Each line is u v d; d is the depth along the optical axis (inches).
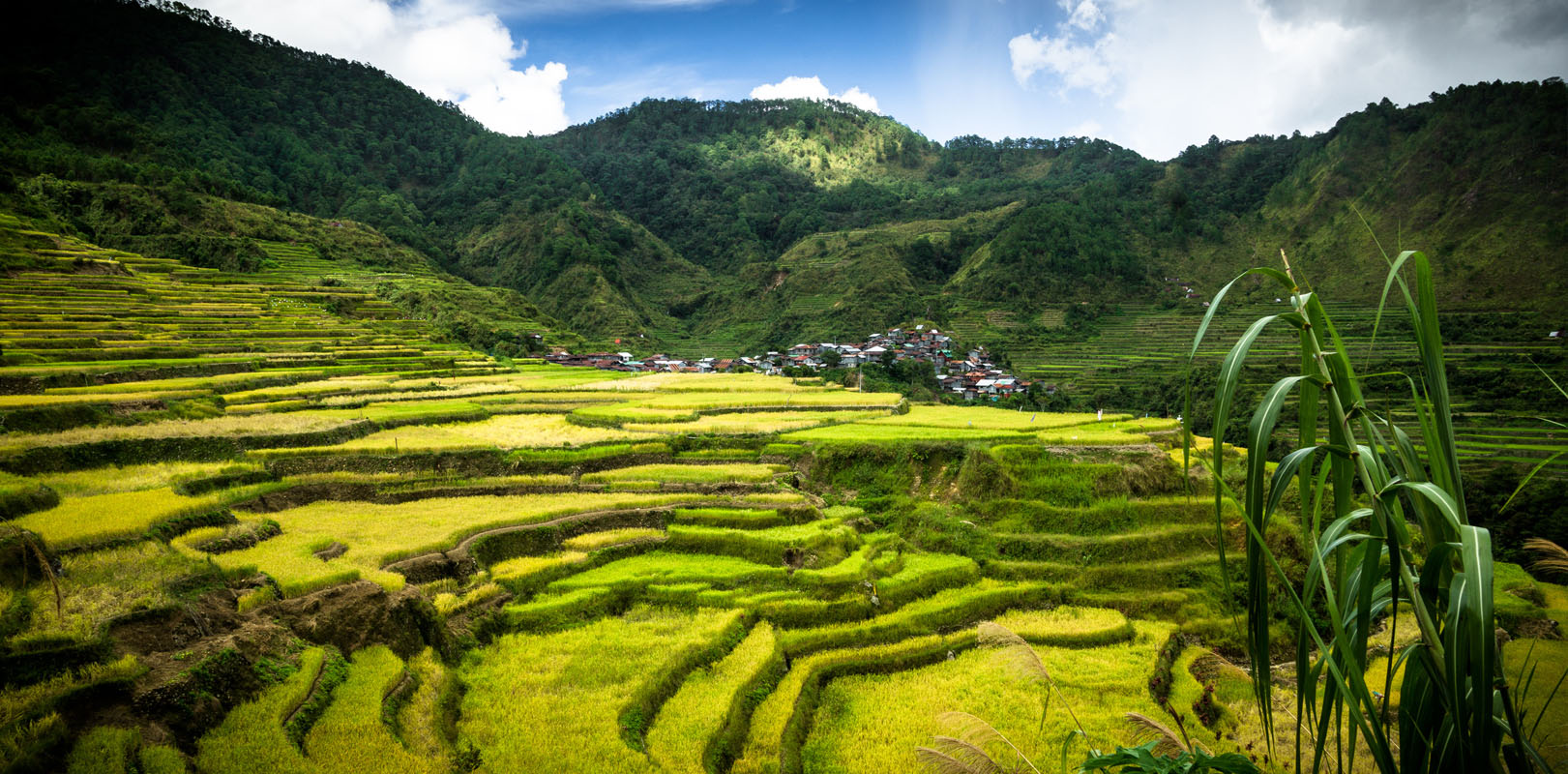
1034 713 1099.3
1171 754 353.7
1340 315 4434.1
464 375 3065.9
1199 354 4372.5
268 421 1800.0
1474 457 2439.7
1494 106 5251.0
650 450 1972.2
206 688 768.3
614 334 5689.0
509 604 1214.9
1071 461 1879.9
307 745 774.5
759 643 1198.9
